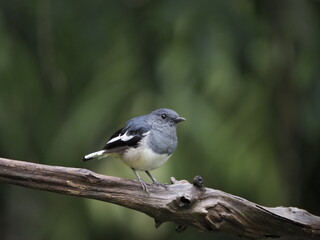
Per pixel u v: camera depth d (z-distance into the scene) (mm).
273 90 13211
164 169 12367
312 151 14062
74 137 13023
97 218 13062
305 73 13180
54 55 13594
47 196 14453
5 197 15562
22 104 13336
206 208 8336
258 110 13203
